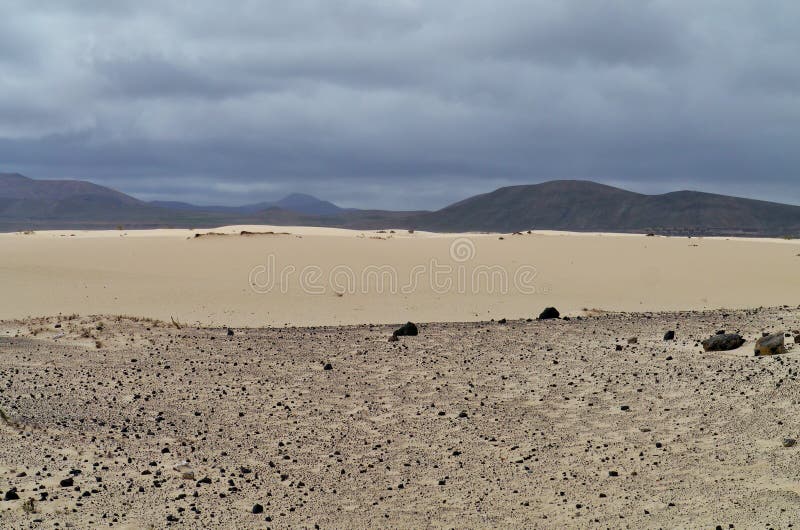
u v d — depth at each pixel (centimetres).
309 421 1633
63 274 4625
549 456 1370
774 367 1672
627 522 1071
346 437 1530
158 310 3700
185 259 5250
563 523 1091
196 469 1338
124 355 2203
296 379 1970
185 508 1162
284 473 1327
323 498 1218
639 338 2223
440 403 1734
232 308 3794
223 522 1115
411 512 1159
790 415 1378
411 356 2178
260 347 2334
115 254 5384
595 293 4403
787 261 5378
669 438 1393
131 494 1208
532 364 2016
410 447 1462
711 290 4500
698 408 1523
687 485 1177
